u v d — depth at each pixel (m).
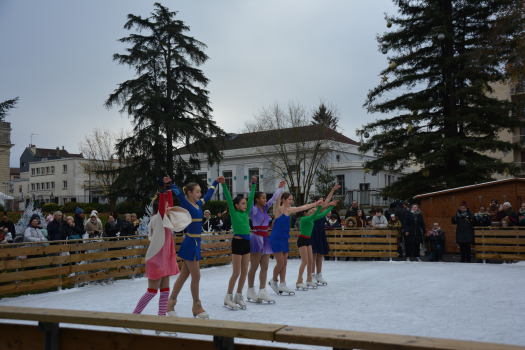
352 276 11.08
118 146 29.66
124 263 10.86
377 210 15.66
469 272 11.52
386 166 25.03
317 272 9.79
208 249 13.65
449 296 8.04
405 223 14.48
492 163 21.08
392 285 9.45
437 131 22.91
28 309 3.47
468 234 13.80
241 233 7.02
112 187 28.11
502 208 14.51
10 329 3.48
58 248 9.43
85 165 47.97
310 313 6.65
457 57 21.64
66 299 8.37
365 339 2.53
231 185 44.69
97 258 10.20
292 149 36.19
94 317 3.15
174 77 31.05
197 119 30.75
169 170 29.17
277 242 8.45
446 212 17.17
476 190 16.75
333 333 2.67
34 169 69.81
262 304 7.46
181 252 6.08
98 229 13.47
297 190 35.12
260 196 7.55
